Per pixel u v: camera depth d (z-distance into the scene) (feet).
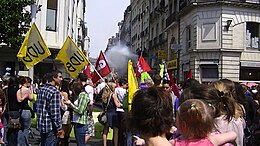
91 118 30.07
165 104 9.33
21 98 25.34
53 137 23.15
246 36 88.89
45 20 84.89
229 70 86.38
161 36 135.33
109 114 29.63
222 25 86.17
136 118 9.30
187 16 97.09
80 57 34.76
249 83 73.10
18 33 54.95
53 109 22.70
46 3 85.15
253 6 87.86
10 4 53.52
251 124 20.13
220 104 12.82
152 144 9.14
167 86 28.04
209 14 87.76
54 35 86.69
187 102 9.89
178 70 103.76
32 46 31.01
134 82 28.58
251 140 14.52
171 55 116.16
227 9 86.58
